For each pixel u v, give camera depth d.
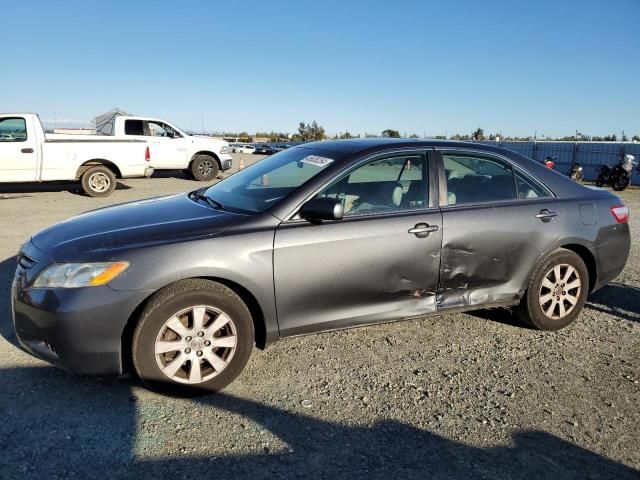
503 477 2.62
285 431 2.94
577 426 3.09
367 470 2.64
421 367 3.76
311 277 3.48
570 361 3.94
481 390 3.46
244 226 3.38
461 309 4.06
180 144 16.03
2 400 3.14
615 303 5.29
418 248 3.79
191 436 2.86
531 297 4.31
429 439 2.91
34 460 2.61
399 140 4.12
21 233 7.98
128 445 2.76
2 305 4.70
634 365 3.91
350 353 3.94
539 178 4.45
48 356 3.11
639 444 2.94
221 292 3.24
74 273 3.04
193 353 3.21
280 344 4.05
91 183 12.75
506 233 4.09
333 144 4.21
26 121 12.15
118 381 3.41
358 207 3.73
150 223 3.44
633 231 9.49
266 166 4.35
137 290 3.04
